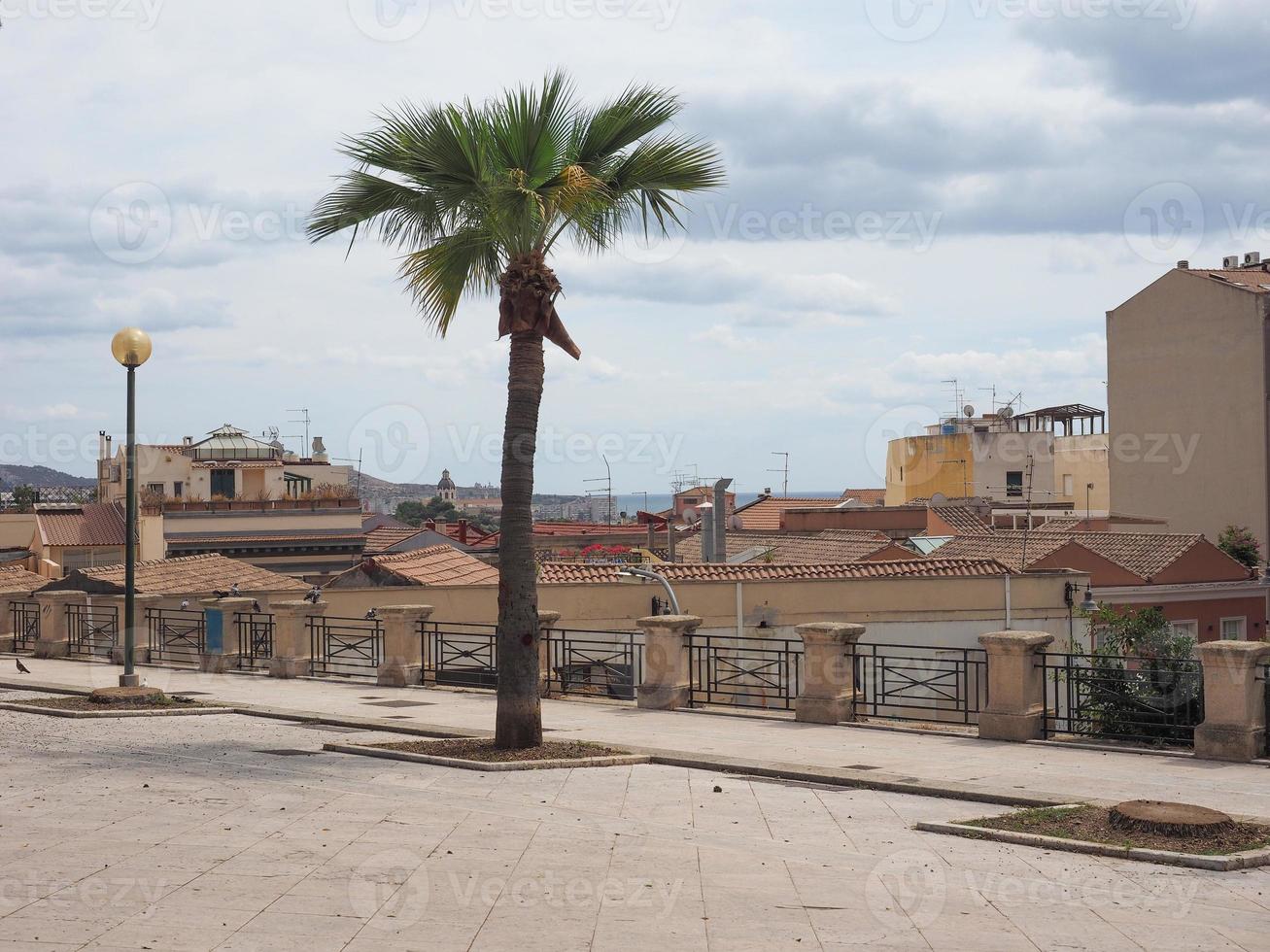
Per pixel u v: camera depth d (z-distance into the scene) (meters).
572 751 12.18
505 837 8.30
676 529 51.47
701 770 11.60
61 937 5.93
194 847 7.80
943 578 26.11
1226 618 35.06
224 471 57.47
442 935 6.19
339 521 53.22
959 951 6.13
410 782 10.62
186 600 23.38
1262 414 44.06
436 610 23.58
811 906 6.85
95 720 14.44
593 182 11.88
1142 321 47.56
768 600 24.88
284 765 11.32
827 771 11.15
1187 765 11.85
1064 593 26.95
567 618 23.75
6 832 8.20
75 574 25.80
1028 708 13.48
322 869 7.34
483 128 12.00
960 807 9.90
